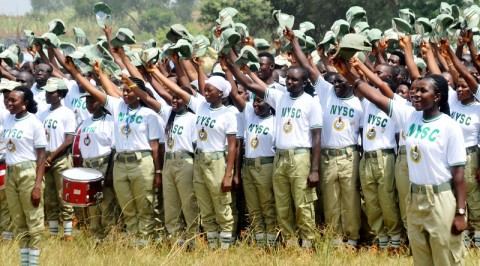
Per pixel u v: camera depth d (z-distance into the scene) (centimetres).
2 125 1352
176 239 1306
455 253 949
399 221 1270
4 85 1234
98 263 1205
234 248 1284
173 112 1340
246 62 1298
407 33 1232
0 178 1317
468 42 1233
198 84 1402
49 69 1591
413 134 954
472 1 1320
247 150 1324
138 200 1341
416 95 934
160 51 1450
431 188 939
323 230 1278
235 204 1353
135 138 1333
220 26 1346
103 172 1388
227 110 1303
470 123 1256
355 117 1278
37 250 1199
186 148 1330
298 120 1260
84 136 1398
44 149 1198
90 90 1331
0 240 1387
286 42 1412
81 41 1558
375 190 1262
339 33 1366
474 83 1217
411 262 1183
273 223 1324
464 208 934
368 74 1025
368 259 1199
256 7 4919
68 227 1452
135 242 1322
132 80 1352
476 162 1266
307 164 1265
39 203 1192
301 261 1186
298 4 4753
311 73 1295
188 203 1331
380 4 4394
